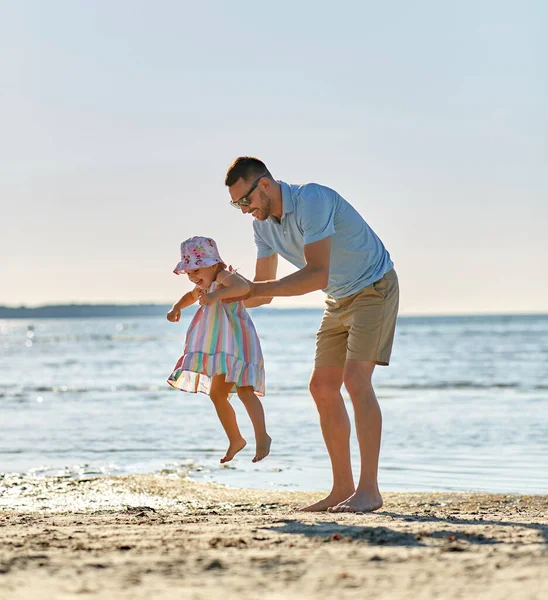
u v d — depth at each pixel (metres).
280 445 10.38
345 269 4.98
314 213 4.75
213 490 7.18
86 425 12.69
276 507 6.32
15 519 5.06
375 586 2.43
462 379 23.00
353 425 11.73
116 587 2.41
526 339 60.25
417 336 70.56
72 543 3.21
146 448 10.22
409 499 6.77
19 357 39.69
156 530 3.73
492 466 8.70
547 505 6.40
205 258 4.66
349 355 5.04
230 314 4.67
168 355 40.75
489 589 2.37
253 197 4.80
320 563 2.75
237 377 4.57
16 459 9.33
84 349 49.94
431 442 10.53
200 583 2.47
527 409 14.62
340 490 5.30
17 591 2.35
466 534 3.34
